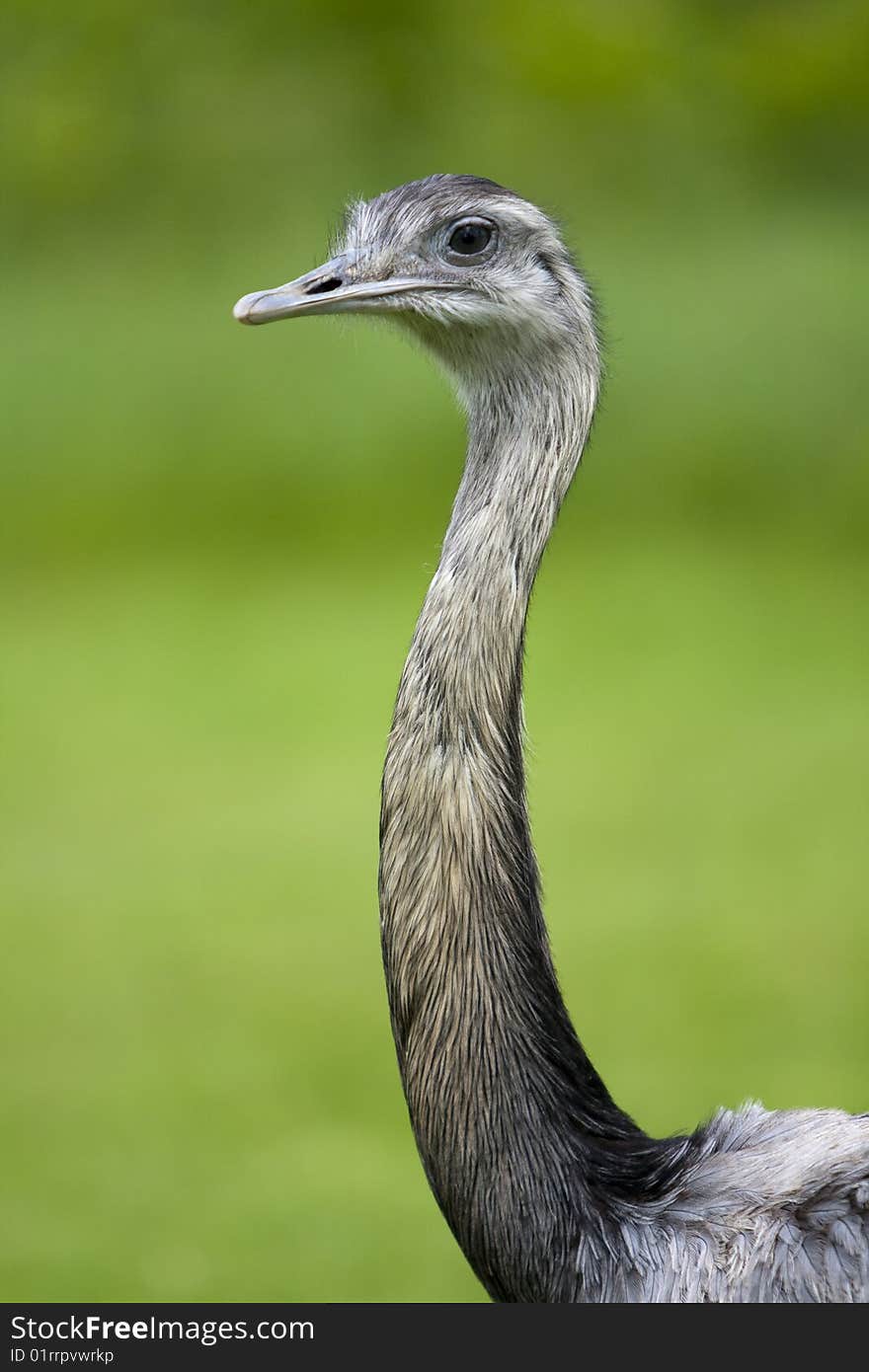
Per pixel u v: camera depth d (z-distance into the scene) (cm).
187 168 4162
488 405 686
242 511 3238
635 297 3812
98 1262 1009
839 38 4397
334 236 730
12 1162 1140
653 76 4350
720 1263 628
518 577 664
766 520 3173
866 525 3109
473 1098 645
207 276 3975
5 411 3534
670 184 4234
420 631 657
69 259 4072
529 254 682
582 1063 672
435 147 4269
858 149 4338
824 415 3450
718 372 3588
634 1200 651
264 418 3512
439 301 682
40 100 4150
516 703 662
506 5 4353
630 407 3538
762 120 4350
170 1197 1088
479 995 643
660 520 3203
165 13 4250
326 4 4244
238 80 4244
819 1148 644
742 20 4588
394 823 653
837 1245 623
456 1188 652
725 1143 659
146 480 3347
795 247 3994
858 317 3656
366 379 3659
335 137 4244
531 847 666
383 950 664
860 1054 1218
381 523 3177
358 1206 1083
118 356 3725
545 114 4306
